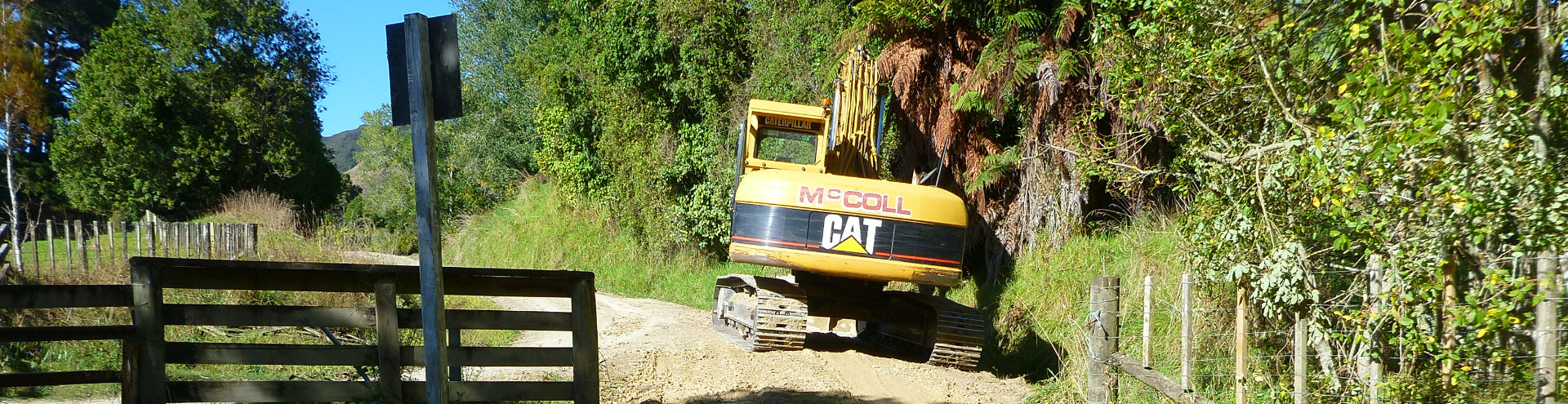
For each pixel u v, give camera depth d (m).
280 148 44.66
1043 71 11.32
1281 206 6.11
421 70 4.48
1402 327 4.96
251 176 44.81
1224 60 6.47
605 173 26.27
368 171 50.97
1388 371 5.68
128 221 39.66
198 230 16.30
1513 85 4.66
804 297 10.97
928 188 10.02
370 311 5.46
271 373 8.47
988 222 13.45
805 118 11.65
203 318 5.16
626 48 22.61
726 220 20.59
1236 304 6.58
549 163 29.81
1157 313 9.16
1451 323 4.75
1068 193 12.12
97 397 7.32
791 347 10.72
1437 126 3.95
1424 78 4.44
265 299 11.05
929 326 11.03
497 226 32.00
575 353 5.75
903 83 12.44
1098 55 9.16
